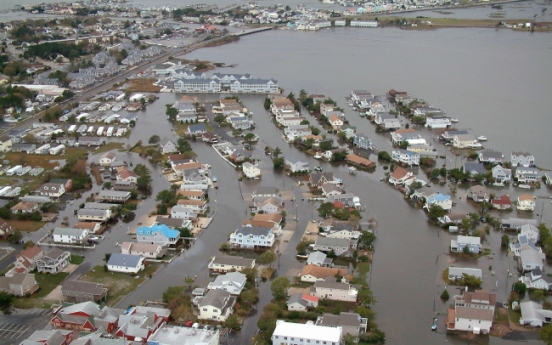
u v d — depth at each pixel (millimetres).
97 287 129125
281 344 110312
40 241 158250
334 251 148375
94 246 155500
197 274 140250
